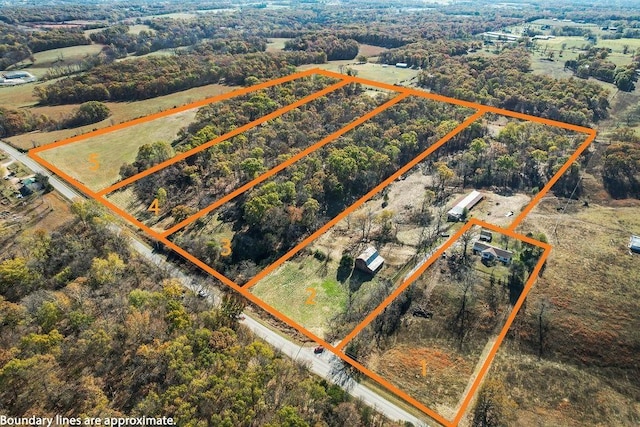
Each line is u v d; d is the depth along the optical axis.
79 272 81.12
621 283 84.69
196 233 102.81
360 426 61.34
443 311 82.12
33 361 58.50
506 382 70.06
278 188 110.25
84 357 63.94
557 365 72.25
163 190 107.56
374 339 78.81
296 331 80.62
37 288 76.62
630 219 106.19
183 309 72.62
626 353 72.62
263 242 102.06
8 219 94.44
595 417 65.25
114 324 69.25
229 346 66.81
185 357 63.19
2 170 110.69
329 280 93.75
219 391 58.09
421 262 94.62
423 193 123.12
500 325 78.56
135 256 90.38
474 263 91.94
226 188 116.00
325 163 124.19
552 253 93.56
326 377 70.62
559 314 78.94
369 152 126.69
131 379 62.19
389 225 105.94
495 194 122.12
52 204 100.81
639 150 122.88
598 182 122.31
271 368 64.00
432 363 73.81
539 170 129.75
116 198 107.62
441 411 66.06
